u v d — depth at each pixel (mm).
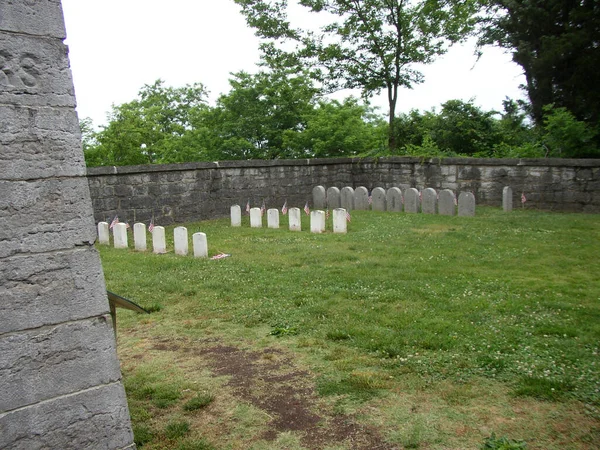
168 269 9445
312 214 13289
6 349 2760
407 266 8984
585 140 16359
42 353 2867
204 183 16812
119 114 24375
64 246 2934
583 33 16453
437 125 23844
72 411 2967
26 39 2805
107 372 3084
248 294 7660
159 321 6766
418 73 22516
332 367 5113
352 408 4340
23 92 2797
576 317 6160
